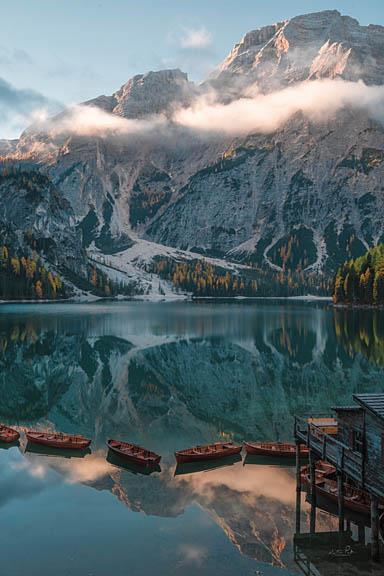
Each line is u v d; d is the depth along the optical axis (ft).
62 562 100.22
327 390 261.24
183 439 187.11
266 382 280.92
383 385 270.67
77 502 127.85
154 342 427.33
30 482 140.87
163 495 133.08
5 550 104.68
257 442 181.78
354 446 111.55
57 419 213.46
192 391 261.85
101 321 609.83
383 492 98.17
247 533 112.68
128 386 273.75
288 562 101.24
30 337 448.65
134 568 98.32
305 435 129.29
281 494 134.10
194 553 103.86
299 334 476.13
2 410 226.17
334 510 124.26
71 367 321.32
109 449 168.25
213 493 134.41
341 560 102.01
